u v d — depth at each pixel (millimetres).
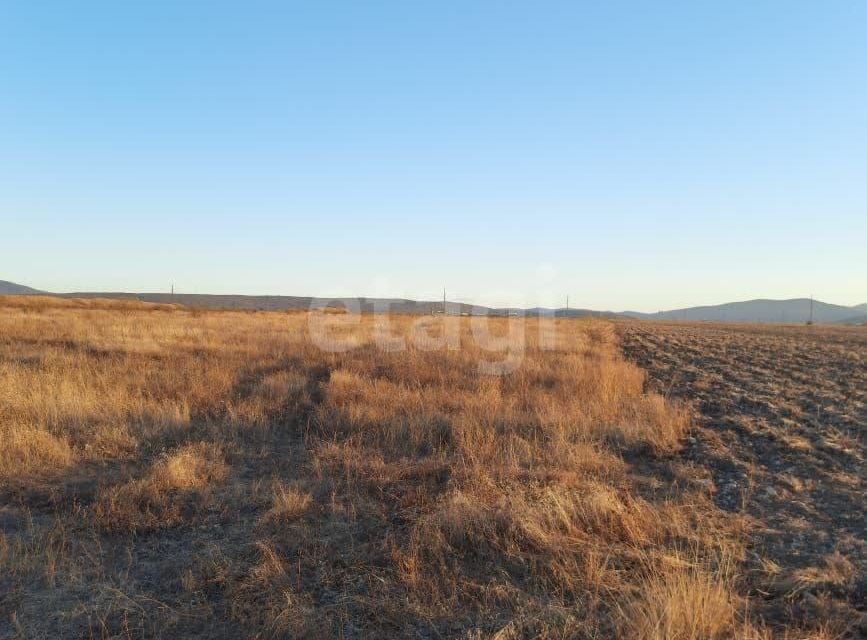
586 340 29797
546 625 3688
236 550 4840
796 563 4754
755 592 4266
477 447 7613
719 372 18781
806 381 16406
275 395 11094
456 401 10492
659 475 7230
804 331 60281
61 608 3990
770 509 6031
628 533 5039
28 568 4480
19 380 10516
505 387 12641
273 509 5559
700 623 3539
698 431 9492
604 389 11750
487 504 5566
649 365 20922
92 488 6270
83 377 11438
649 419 9531
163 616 3895
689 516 5727
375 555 4723
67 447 7250
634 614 3656
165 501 5816
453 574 4426
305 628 3695
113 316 34062
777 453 8312
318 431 9086
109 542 5055
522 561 4574
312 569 4531
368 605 3998
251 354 17188
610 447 8219
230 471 6984
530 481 6379
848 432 9695
